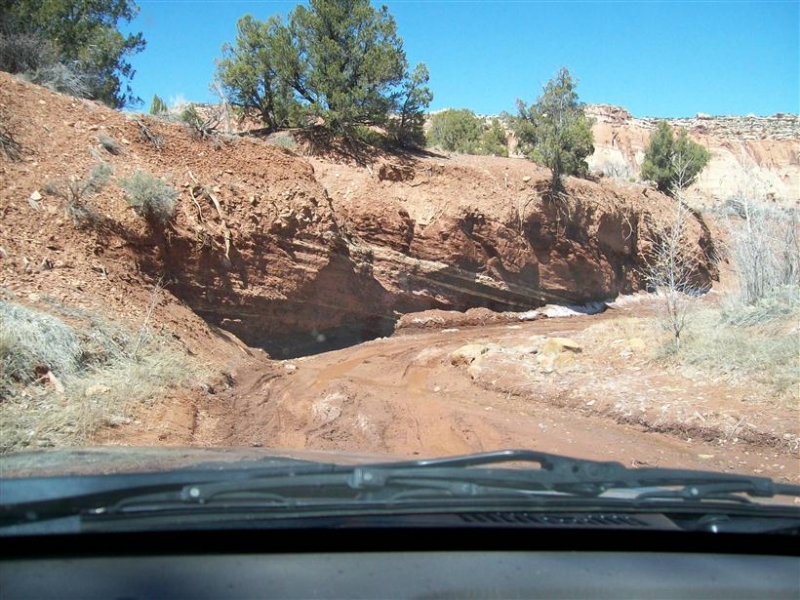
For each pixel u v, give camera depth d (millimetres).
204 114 29391
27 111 16594
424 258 25719
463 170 28531
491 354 16578
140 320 13516
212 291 17109
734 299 16828
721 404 11516
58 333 10570
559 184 30406
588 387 13273
